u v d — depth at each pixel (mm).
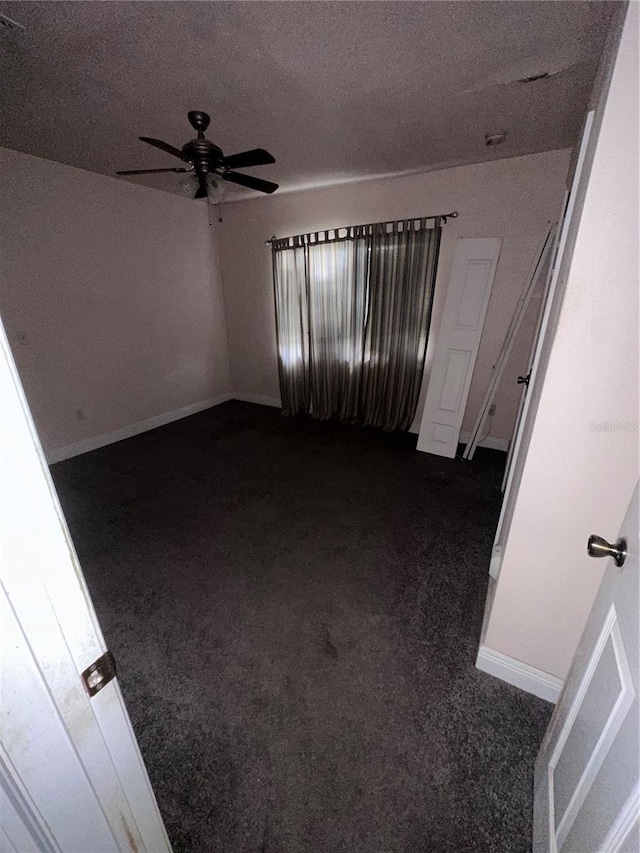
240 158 1975
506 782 1096
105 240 3447
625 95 754
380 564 2041
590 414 980
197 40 1491
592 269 874
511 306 3160
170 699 1358
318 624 1667
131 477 3061
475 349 3227
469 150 2676
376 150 2668
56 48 1539
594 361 934
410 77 1757
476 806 1046
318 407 4406
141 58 1605
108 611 1753
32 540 384
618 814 498
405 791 1082
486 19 1366
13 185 2811
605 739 612
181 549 2184
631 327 875
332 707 1316
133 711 1320
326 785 1101
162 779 1129
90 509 2598
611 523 1052
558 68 1665
